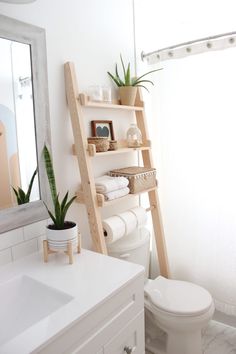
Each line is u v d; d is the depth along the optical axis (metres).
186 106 1.88
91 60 1.61
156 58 1.95
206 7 1.82
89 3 1.57
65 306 0.91
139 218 1.72
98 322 0.95
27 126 1.26
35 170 1.30
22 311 1.08
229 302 1.88
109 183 1.52
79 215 1.60
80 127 1.41
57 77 1.40
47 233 1.23
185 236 2.01
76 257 1.27
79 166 1.45
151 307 1.58
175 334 1.57
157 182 1.92
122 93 1.76
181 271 2.07
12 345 0.76
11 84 1.18
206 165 1.85
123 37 1.86
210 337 1.86
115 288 1.01
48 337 0.78
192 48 1.79
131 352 1.14
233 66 1.68
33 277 1.10
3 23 1.13
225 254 1.85
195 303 1.54
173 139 1.97
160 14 2.02
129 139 1.84
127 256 1.66
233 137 1.74
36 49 1.26
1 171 1.17
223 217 1.83
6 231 1.20
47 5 1.33
